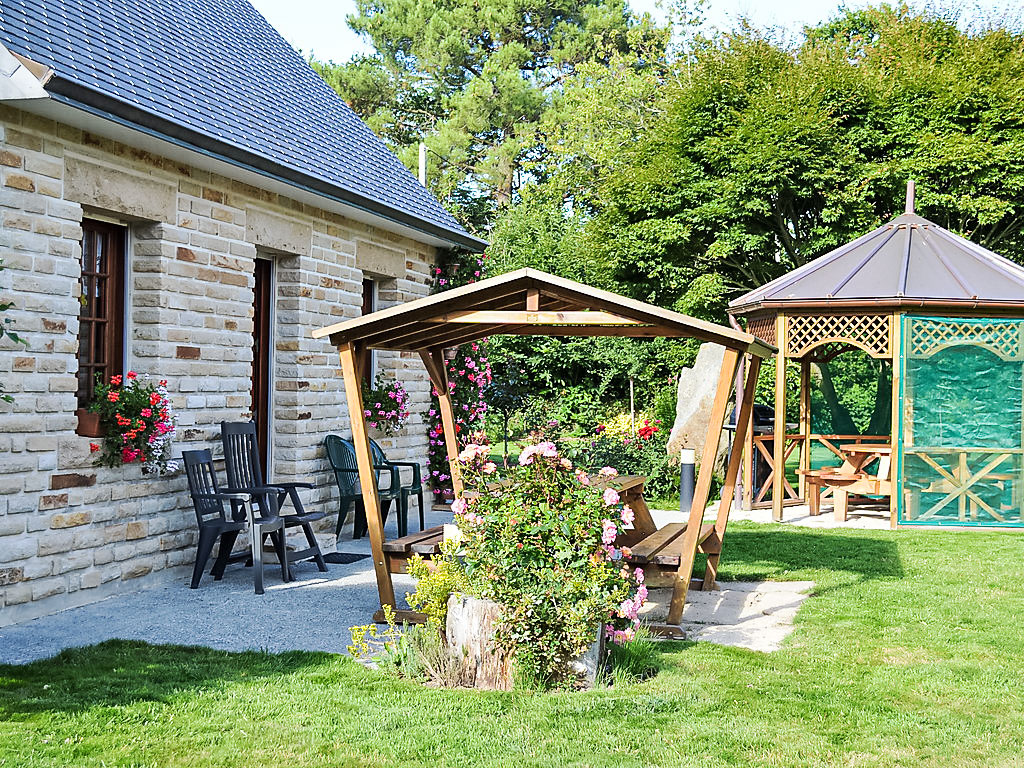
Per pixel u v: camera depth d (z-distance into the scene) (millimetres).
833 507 14117
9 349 6383
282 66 11969
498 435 17281
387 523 11562
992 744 4375
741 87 20656
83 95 6312
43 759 3988
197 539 8312
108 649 5812
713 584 8078
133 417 7312
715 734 4418
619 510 5840
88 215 7383
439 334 7672
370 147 12406
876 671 5551
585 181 29594
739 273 20875
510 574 5219
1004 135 18734
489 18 34906
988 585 8219
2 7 6734
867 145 19312
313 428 10125
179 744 4215
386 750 4188
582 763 4066
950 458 12258
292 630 6410
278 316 9867
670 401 18500
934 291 12172
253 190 8992
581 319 6379
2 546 6348
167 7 9883
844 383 15078
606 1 35812
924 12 22109
